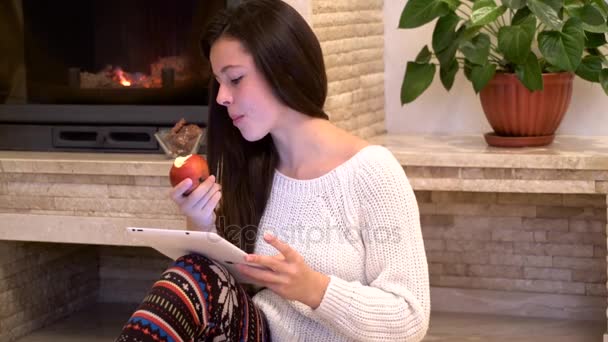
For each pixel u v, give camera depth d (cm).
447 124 310
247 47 153
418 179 260
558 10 248
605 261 287
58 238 265
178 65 274
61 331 295
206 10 271
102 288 328
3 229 269
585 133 296
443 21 269
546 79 262
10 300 285
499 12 257
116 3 278
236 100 155
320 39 261
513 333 276
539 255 293
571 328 281
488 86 268
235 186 165
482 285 299
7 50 285
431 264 303
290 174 163
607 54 284
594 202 285
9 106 282
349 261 156
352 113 286
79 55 281
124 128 274
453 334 275
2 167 264
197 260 146
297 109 157
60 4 280
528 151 259
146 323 137
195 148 260
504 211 294
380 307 149
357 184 156
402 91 279
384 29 313
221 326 146
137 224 259
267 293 166
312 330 159
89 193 262
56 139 280
